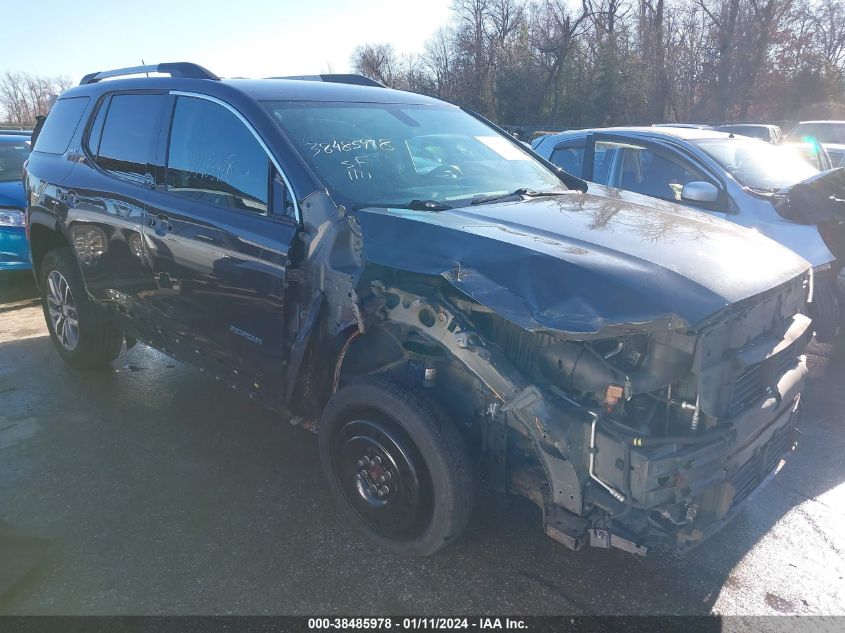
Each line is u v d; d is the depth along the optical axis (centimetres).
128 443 419
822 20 4312
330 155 342
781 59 3909
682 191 564
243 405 476
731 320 261
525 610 282
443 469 280
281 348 326
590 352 253
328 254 304
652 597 290
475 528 337
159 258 390
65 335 528
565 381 256
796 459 412
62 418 452
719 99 3903
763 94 3909
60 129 507
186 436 429
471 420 295
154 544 321
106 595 287
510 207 341
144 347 593
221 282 351
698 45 4147
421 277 285
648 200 411
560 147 734
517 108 4512
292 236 314
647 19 4234
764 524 344
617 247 279
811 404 496
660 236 302
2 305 751
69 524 336
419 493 291
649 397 261
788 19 3869
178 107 396
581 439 251
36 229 519
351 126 373
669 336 246
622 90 3947
